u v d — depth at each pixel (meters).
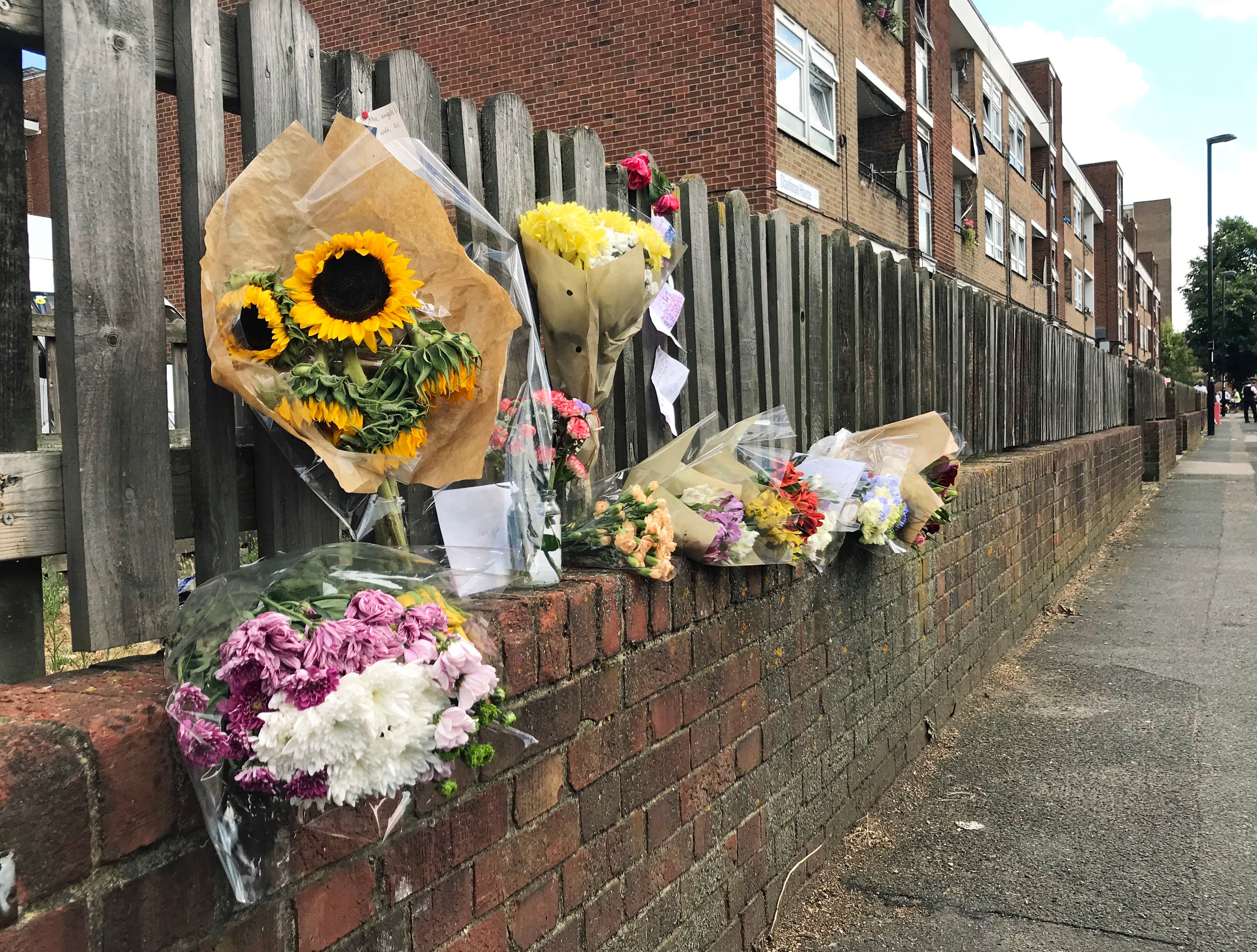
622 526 2.27
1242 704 4.93
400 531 1.73
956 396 6.00
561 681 1.96
